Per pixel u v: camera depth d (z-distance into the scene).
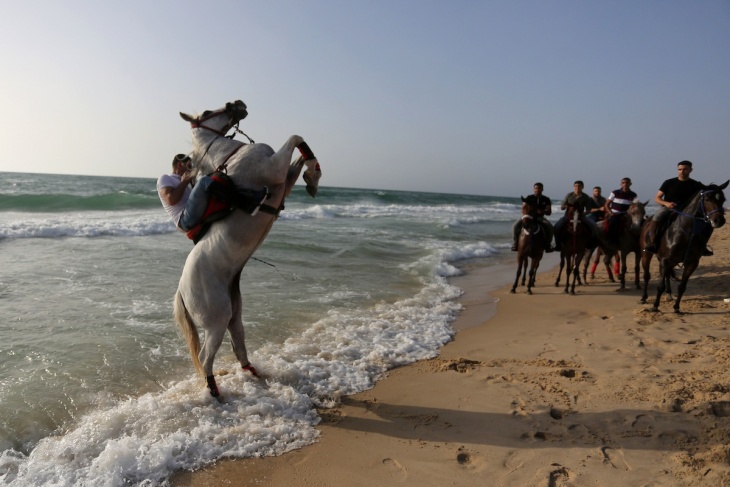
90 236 15.52
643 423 4.87
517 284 12.26
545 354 7.08
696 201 8.87
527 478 4.05
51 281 9.46
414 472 4.15
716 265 14.01
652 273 14.16
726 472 3.92
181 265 11.62
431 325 8.41
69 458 4.10
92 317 7.59
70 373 5.68
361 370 6.30
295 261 13.29
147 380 5.73
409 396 5.61
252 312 8.51
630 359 6.76
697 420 4.89
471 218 35.47
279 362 6.19
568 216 11.59
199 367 5.20
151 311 8.09
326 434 4.76
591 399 5.43
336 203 44.94
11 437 4.42
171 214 5.33
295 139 4.87
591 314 9.62
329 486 3.95
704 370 6.16
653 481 3.95
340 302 9.62
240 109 5.36
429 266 13.98
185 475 4.02
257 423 4.82
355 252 15.40
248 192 4.87
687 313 9.30
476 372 6.32
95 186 48.31
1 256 11.50
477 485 3.97
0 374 5.52
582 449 4.46
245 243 5.05
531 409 5.24
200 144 5.21
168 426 4.65
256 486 3.93
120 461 3.96
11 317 7.33
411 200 56.62
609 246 12.07
